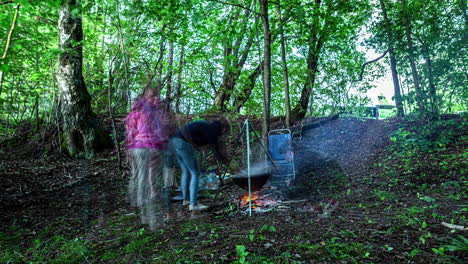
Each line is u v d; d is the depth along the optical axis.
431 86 6.69
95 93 8.84
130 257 2.45
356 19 8.25
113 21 6.37
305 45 8.76
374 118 10.96
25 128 8.08
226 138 7.75
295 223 2.91
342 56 8.91
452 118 7.27
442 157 5.25
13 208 4.11
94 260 2.48
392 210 3.17
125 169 6.25
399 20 7.84
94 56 8.12
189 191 3.62
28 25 5.88
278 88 10.02
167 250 2.50
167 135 3.00
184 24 7.16
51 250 2.78
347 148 7.38
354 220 2.88
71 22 6.46
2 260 2.57
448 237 2.27
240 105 9.54
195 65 8.70
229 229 2.89
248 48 9.55
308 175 4.84
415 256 2.00
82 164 6.49
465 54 6.24
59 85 6.94
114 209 4.18
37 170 5.99
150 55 7.83
